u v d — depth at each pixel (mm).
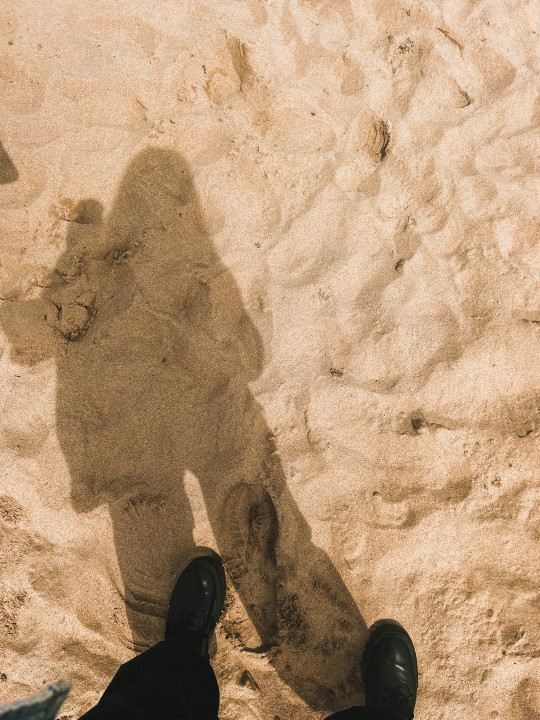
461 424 1735
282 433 1727
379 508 1678
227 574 1686
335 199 1931
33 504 1677
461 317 1826
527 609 1636
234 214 1937
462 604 1641
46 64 2027
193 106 2021
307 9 2158
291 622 1623
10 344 1784
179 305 1850
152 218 1898
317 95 2039
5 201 1895
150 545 1687
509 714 1585
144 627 1646
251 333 1812
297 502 1674
